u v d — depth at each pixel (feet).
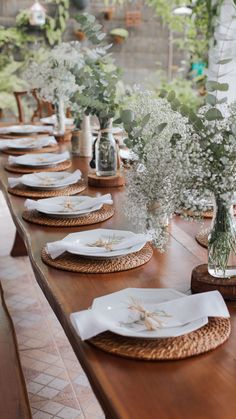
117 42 20.76
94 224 6.17
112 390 3.08
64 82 10.65
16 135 12.35
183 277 4.74
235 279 4.27
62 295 4.34
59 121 11.78
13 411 4.69
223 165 3.99
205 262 5.12
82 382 7.38
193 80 21.17
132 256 5.12
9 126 13.50
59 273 4.78
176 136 4.34
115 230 5.61
